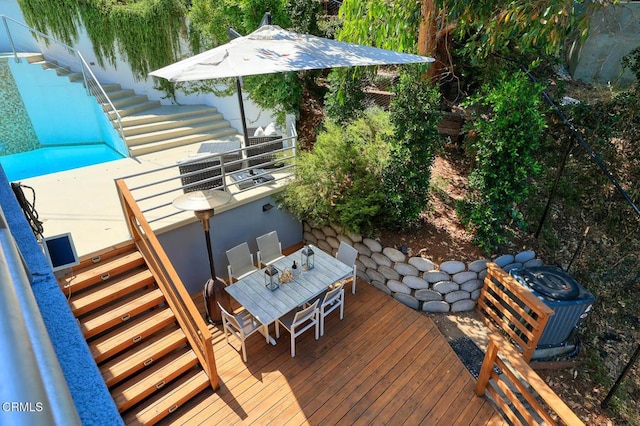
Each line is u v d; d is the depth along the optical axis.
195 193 4.52
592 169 6.30
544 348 5.00
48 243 3.77
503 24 5.33
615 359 5.16
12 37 10.41
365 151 6.42
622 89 7.40
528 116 5.07
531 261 5.93
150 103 10.59
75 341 1.53
